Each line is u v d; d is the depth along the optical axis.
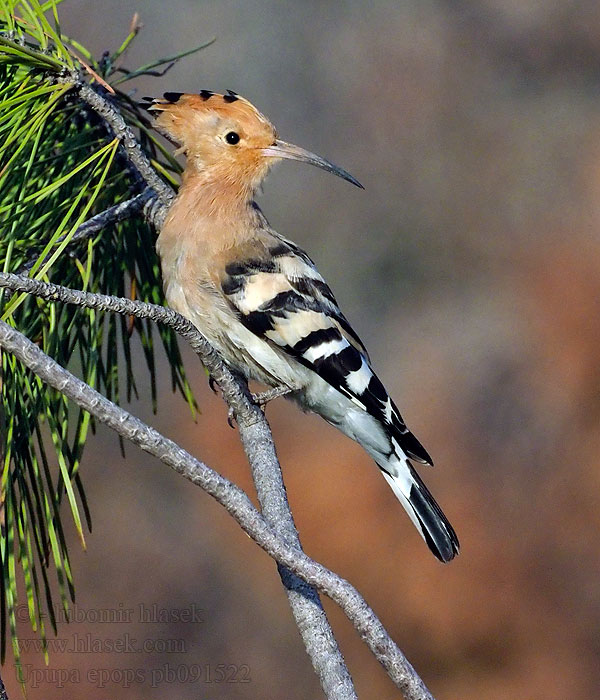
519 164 21.02
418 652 10.48
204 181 6.48
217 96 6.59
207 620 12.84
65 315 5.02
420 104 21.64
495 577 10.68
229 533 13.42
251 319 6.45
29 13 4.82
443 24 22.39
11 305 4.16
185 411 13.25
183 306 6.34
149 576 13.24
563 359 13.52
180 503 14.05
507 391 13.89
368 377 6.68
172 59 5.64
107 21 20.48
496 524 11.37
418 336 17.91
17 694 10.97
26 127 4.64
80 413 4.68
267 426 4.91
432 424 13.54
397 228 20.03
